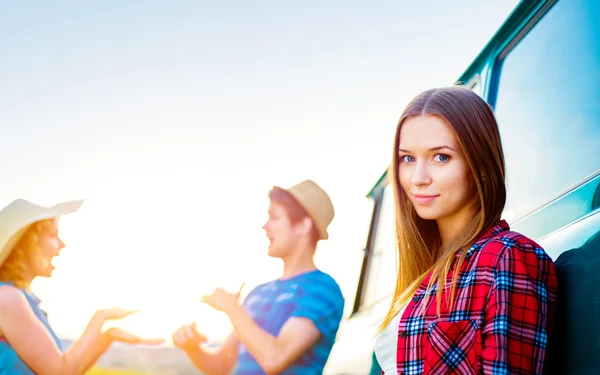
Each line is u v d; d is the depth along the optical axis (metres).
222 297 2.70
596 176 1.27
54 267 2.79
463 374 1.19
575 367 1.14
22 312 2.61
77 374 2.65
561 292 1.22
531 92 1.70
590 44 1.41
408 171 1.43
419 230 1.55
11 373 2.57
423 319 1.30
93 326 2.72
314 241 2.81
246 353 2.62
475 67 2.15
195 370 3.07
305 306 2.58
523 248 1.23
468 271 1.27
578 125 1.40
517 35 1.87
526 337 1.17
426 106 1.39
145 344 2.73
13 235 2.68
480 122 1.37
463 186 1.38
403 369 1.30
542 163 1.55
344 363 2.68
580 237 1.21
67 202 2.78
